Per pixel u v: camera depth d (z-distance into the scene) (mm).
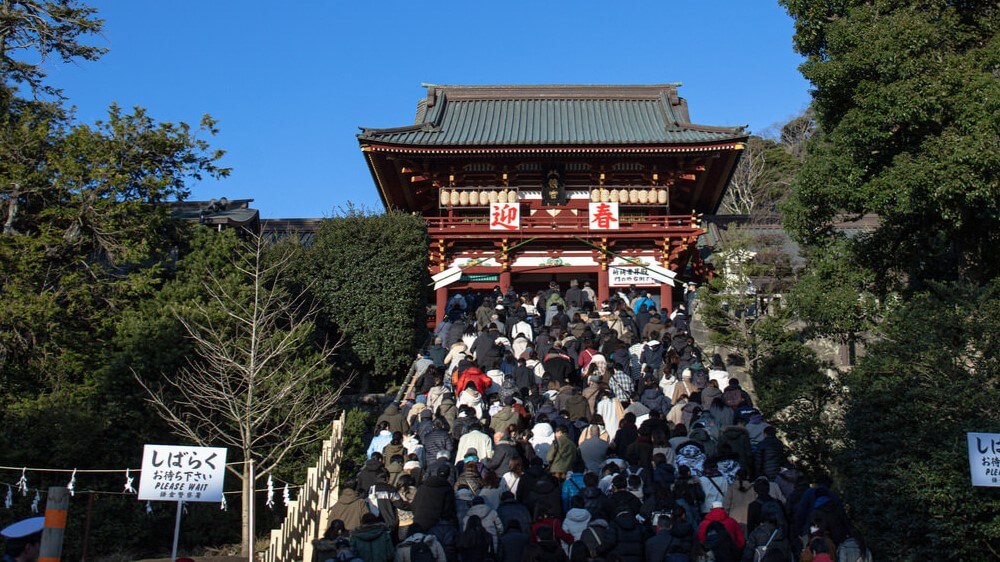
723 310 35250
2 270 27578
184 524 25812
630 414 21750
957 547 19062
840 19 27500
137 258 29094
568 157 45500
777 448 20344
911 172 24312
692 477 18766
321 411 25875
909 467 19984
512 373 26906
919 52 25750
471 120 50219
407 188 49344
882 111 25359
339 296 36438
